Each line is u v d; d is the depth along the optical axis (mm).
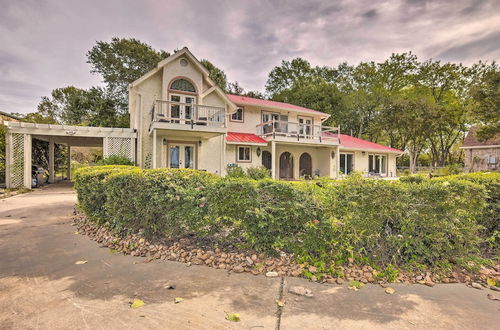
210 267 3438
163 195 3711
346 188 3389
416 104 28828
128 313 2381
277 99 36406
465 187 3221
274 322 2250
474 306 2549
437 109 28828
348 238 3326
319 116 23391
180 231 3895
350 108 32281
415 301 2633
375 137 36281
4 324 2205
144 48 31219
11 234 5203
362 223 3225
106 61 29859
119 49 30203
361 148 23141
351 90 35531
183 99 15672
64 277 3174
